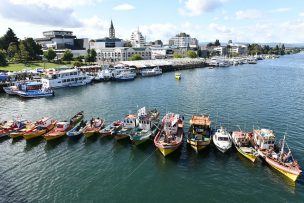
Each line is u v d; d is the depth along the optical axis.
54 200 40.31
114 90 128.62
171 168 49.31
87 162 51.88
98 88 135.38
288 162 47.16
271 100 103.06
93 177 46.59
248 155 50.47
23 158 53.53
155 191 42.53
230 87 135.25
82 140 61.88
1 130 63.66
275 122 74.25
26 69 166.25
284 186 43.09
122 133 60.31
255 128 69.00
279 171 46.84
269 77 179.00
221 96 111.00
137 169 49.16
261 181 44.53
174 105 95.31
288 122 74.19
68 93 121.94
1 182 44.81
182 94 116.19
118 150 56.81
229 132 64.56
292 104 96.38
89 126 65.50
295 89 129.50
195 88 132.25
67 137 63.41
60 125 64.88
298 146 57.16
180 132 61.12
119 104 97.38
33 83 121.69
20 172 48.16
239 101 101.12
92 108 91.50
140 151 56.25
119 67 187.50
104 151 56.41
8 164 51.06
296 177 43.22
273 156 48.62
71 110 89.31
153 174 47.41
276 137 62.81
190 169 48.78
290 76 185.25
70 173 47.88
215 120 76.38
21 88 118.50
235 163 50.38
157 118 70.62
